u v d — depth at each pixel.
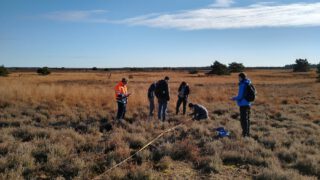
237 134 11.35
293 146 9.83
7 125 12.45
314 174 7.77
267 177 7.16
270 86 48.88
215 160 8.26
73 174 7.20
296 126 13.70
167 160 8.13
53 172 7.29
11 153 7.98
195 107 14.31
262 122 14.47
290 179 7.01
